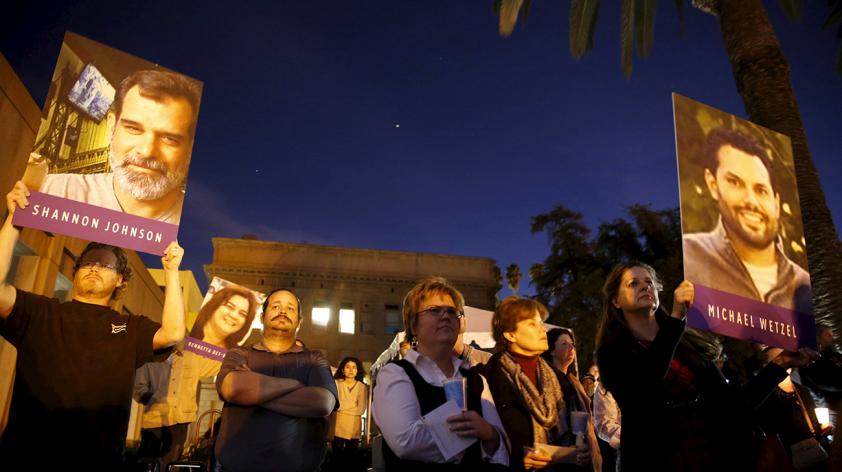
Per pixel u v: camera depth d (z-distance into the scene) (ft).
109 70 11.01
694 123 11.76
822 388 11.03
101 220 10.28
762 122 26.16
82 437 9.10
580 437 10.72
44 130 10.09
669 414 9.02
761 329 11.05
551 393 11.51
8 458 8.83
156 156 11.04
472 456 8.60
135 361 10.16
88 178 10.34
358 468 28.19
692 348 10.05
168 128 11.28
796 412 12.77
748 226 11.68
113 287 10.61
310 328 99.14
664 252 73.61
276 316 12.31
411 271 106.22
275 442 10.80
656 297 10.03
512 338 12.21
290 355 12.09
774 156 12.55
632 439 9.04
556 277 78.07
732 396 9.59
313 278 101.91
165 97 11.40
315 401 11.07
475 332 21.86
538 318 12.29
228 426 10.96
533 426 10.92
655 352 9.04
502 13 29.27
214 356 24.30
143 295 48.93
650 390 9.00
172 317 10.48
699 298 10.61
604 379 9.87
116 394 9.64
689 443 8.85
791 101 26.12
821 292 23.15
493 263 110.93
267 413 11.00
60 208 9.99
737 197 11.73
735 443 9.17
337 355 98.73
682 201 11.03
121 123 10.90
